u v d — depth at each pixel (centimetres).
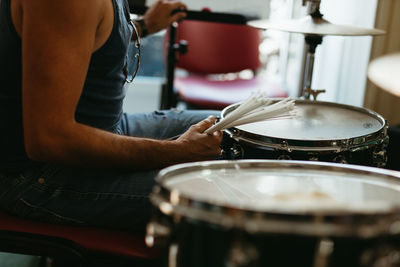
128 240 105
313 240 65
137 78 275
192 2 196
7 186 111
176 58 209
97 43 105
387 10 225
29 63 94
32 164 110
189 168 89
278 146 109
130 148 107
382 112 240
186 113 150
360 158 114
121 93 121
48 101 94
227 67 262
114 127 120
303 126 129
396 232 67
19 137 109
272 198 77
